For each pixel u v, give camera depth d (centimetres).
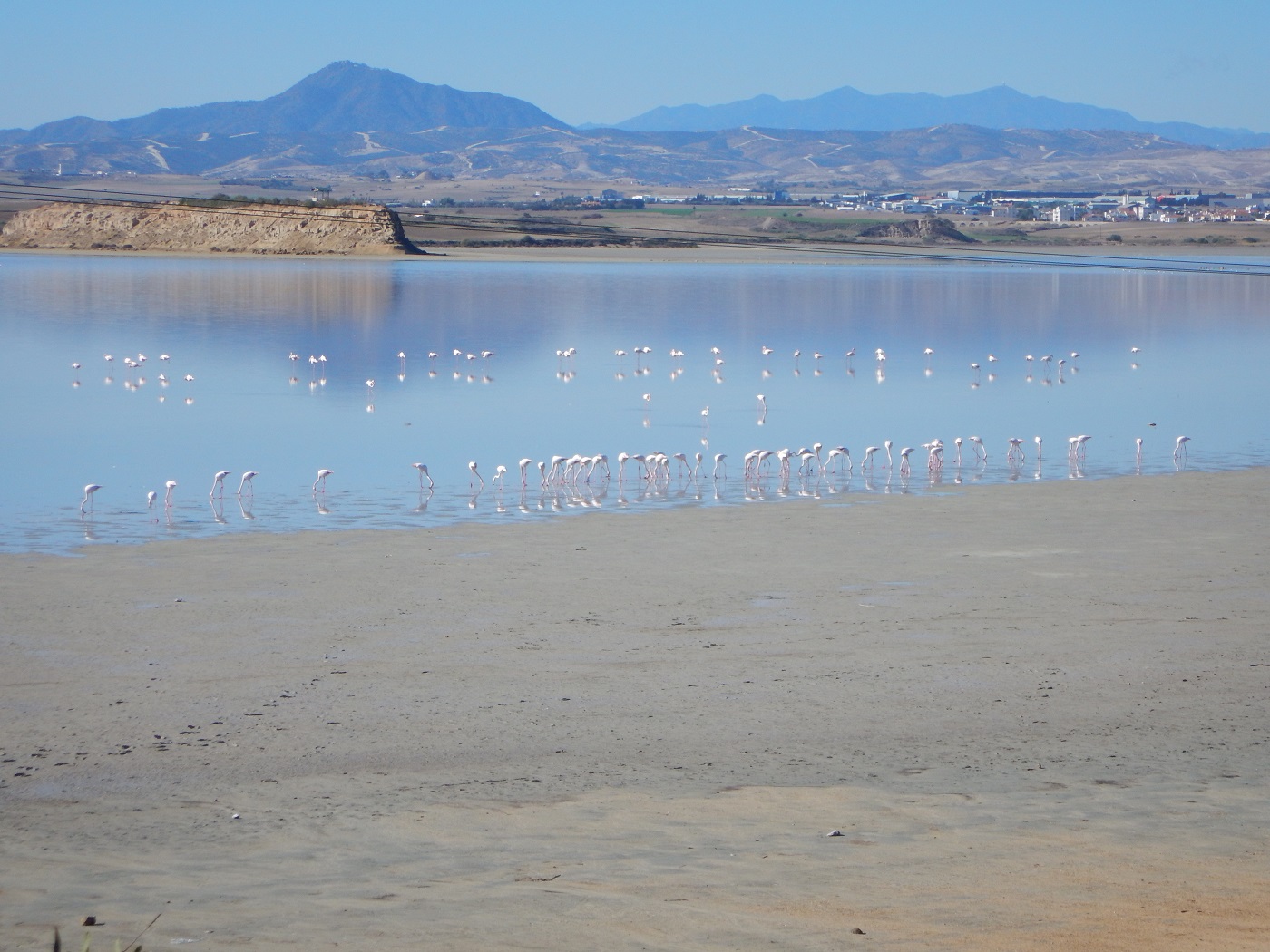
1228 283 12988
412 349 6769
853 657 1872
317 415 4641
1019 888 1111
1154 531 2742
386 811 1331
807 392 5456
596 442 4116
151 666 1828
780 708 1658
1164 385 5688
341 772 1452
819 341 7531
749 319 8788
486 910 1070
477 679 1777
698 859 1189
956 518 2909
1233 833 1245
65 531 2742
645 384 5656
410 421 4544
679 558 2508
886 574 2375
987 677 1781
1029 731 1573
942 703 1678
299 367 5984
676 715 1634
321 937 1017
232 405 4859
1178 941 991
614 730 1584
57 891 1123
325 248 15812
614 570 2400
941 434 4322
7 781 1420
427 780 1425
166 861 1198
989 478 3478
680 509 3045
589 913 1062
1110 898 1087
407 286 11175
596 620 2062
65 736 1560
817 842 1229
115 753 1506
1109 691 1722
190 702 1686
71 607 2123
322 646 1922
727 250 18138
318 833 1270
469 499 3158
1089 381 5856
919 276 13738
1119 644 1931
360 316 8519
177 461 3666
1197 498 3127
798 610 2125
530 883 1133
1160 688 1731
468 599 2183
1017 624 2042
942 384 5759
